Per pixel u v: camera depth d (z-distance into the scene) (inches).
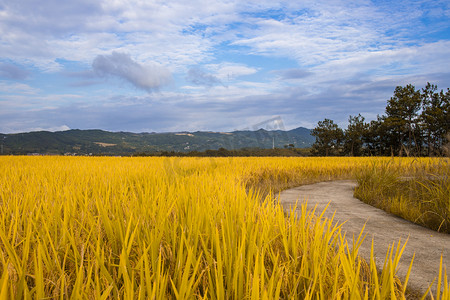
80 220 128.2
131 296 62.2
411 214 238.2
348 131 2410.2
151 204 146.3
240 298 74.7
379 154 2138.3
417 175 433.4
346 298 70.0
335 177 569.0
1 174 307.7
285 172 491.5
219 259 76.8
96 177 265.3
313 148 2561.5
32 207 140.2
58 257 89.8
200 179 240.2
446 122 1775.3
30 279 86.4
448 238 189.0
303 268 86.6
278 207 149.6
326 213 253.9
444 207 224.7
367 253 154.9
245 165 505.4
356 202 310.7
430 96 1900.8
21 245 103.7
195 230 108.0
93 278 86.2
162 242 104.1
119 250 101.3
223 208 140.7
